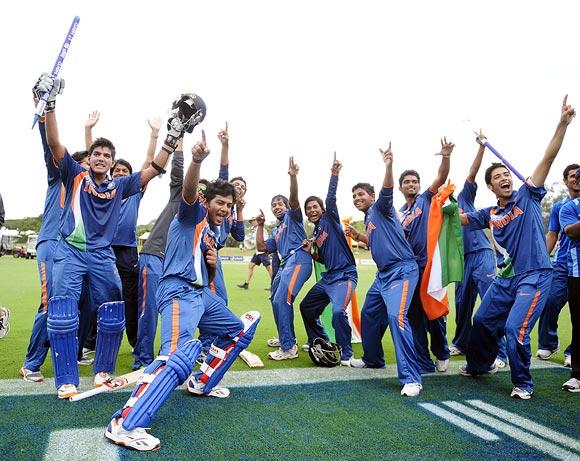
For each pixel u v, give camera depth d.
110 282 3.49
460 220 4.29
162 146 3.45
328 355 4.29
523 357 3.49
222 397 3.25
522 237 3.62
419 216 4.34
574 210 4.05
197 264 2.96
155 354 4.70
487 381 3.95
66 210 3.34
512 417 3.04
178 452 2.36
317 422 2.85
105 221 3.50
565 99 3.47
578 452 2.52
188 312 2.81
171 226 3.02
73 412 2.83
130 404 2.44
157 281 3.99
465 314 5.04
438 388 3.70
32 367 3.46
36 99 3.16
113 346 3.46
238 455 2.35
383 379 3.90
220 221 3.16
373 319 4.18
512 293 3.71
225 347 3.25
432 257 4.13
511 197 3.81
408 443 2.58
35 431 2.54
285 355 4.63
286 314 4.64
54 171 3.71
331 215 4.62
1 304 7.55
